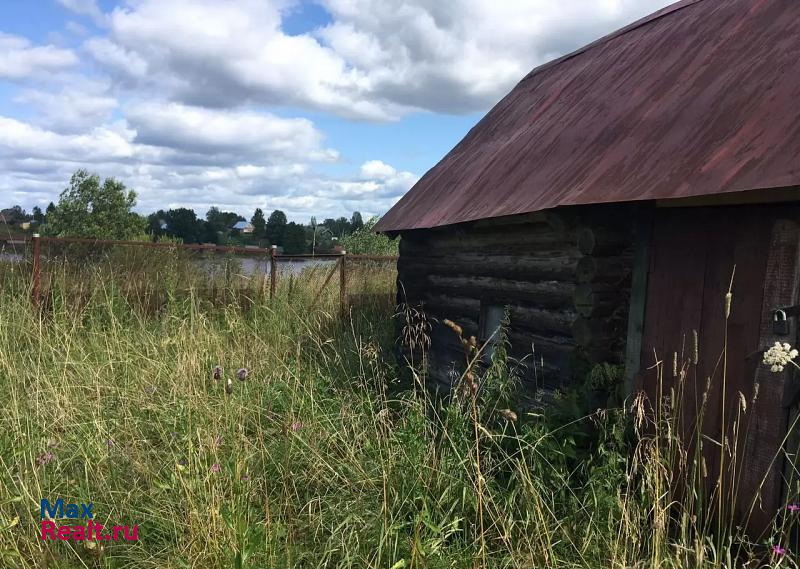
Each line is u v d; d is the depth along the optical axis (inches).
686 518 131.4
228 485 156.3
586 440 184.2
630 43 281.1
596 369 192.2
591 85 274.5
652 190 157.9
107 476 170.1
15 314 323.9
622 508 135.2
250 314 414.6
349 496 167.8
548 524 148.5
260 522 143.8
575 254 220.7
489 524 156.1
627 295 196.2
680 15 260.8
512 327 259.6
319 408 221.5
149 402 220.2
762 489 144.6
